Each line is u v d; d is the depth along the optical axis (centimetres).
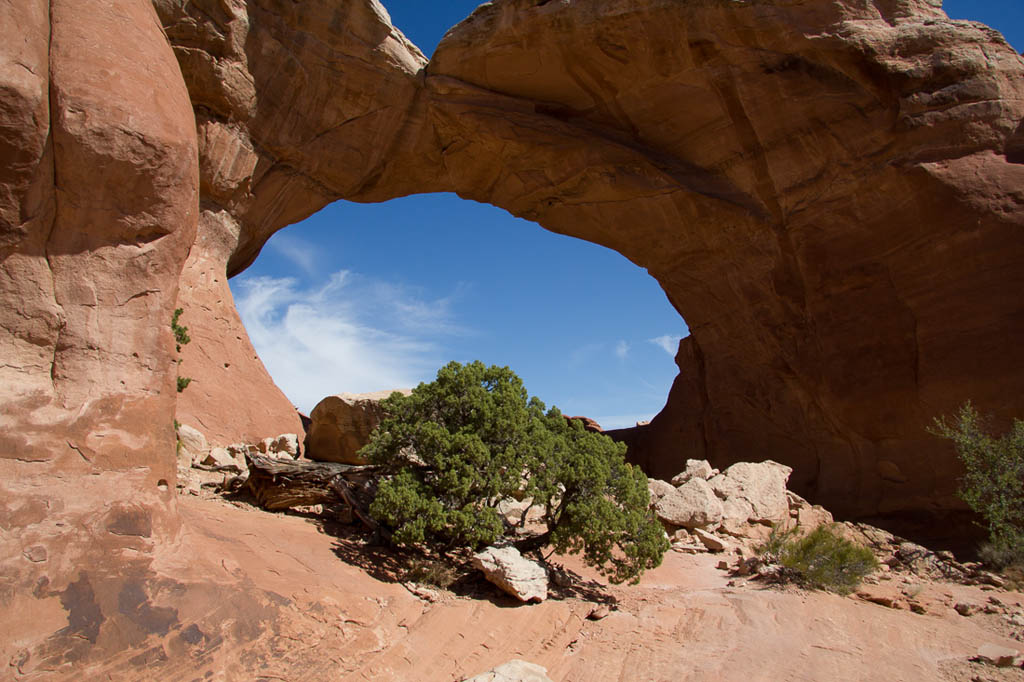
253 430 1366
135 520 449
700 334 1750
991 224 1109
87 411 456
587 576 754
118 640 385
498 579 617
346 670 441
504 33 1463
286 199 1791
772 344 1511
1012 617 711
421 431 705
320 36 1606
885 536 1027
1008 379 1060
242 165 1606
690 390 1903
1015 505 975
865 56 1224
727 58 1332
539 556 746
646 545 697
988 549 941
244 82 1550
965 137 1177
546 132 1587
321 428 1130
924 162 1191
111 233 482
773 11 1255
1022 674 560
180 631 409
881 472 1260
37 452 427
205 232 1562
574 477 711
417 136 1794
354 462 1076
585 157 1578
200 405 1290
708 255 1597
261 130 1636
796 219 1391
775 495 1048
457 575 652
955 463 1126
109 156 455
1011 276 1085
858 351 1280
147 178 479
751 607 690
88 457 447
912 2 1275
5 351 436
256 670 410
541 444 723
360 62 1648
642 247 1720
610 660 548
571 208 1723
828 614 692
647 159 1542
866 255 1285
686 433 1875
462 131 1675
